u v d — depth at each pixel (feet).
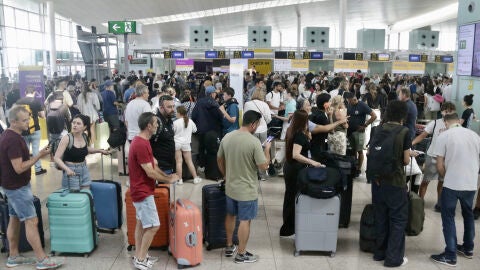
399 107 13.60
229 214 14.12
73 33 101.40
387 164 13.39
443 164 14.05
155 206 13.47
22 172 12.90
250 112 13.57
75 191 14.71
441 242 15.79
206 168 24.04
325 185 13.91
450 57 66.64
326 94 16.44
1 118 26.40
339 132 18.57
